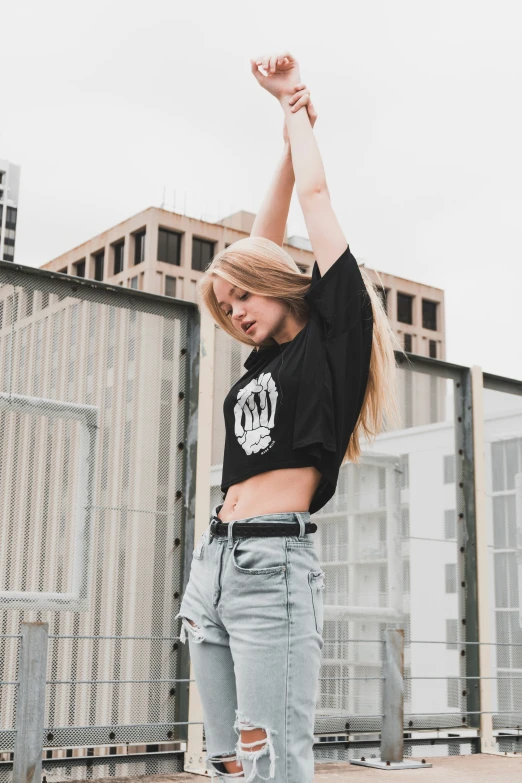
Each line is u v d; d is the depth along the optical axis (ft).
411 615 16.30
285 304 5.76
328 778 13.07
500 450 18.51
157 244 187.21
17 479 12.39
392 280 210.59
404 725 15.87
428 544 16.79
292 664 5.20
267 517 5.30
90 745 12.47
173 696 13.37
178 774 12.87
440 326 217.97
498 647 17.52
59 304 13.25
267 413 5.45
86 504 12.98
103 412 13.39
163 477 13.87
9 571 12.11
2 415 12.42
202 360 14.38
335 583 15.42
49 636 12.05
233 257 5.68
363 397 5.72
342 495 15.84
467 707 16.75
